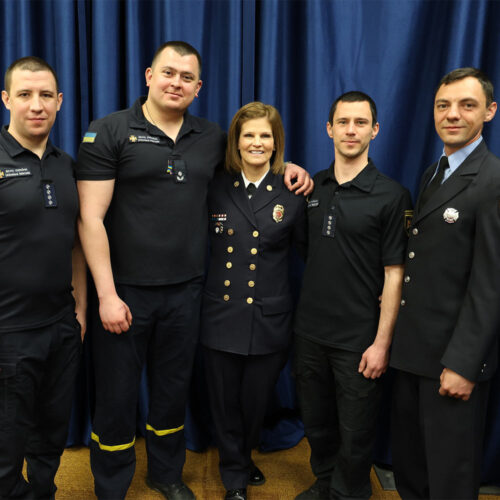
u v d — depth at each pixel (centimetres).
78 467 200
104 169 155
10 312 144
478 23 183
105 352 165
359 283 162
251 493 187
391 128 197
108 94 197
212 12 202
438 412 145
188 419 217
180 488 183
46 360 153
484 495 190
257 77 203
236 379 176
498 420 190
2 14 200
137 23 196
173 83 154
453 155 145
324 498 179
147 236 160
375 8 193
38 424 164
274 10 194
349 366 163
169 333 171
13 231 141
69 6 192
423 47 194
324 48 199
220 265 171
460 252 139
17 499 154
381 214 157
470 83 137
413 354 148
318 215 167
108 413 168
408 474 164
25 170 142
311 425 179
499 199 130
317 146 203
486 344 132
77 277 170
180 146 163
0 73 204
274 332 169
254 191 170
